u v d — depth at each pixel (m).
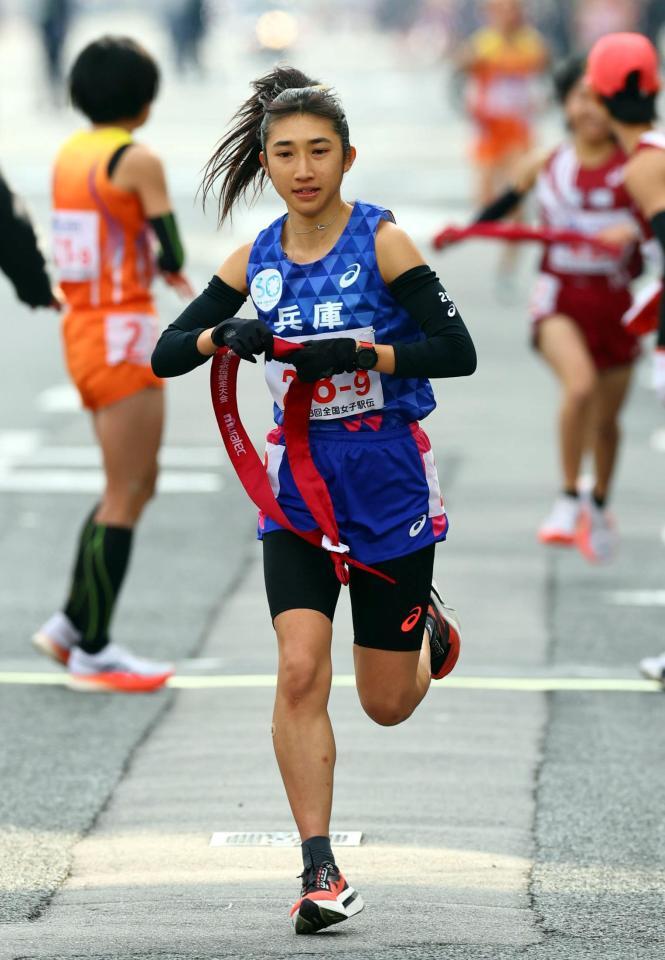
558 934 12.05
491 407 34.06
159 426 18.61
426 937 11.93
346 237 12.12
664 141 18.20
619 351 23.19
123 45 18.31
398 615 12.55
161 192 18.09
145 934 11.99
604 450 23.42
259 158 13.04
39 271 18.31
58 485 28.03
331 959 11.45
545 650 19.84
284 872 13.46
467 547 24.52
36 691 18.59
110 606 18.59
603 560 23.53
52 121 88.12
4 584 22.78
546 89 60.12
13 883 13.26
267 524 12.60
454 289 47.38
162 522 25.97
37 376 37.19
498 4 48.38
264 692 18.38
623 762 16.17
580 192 22.81
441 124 87.75
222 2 164.50
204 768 16.06
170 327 12.55
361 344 11.80
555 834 14.33
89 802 15.21
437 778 15.73
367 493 12.37
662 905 12.68
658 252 18.83
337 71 136.38
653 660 18.75
